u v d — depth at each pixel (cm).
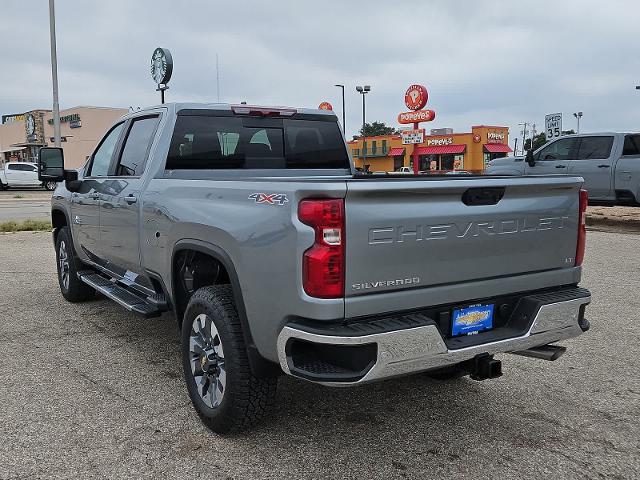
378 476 305
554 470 313
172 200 385
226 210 329
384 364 275
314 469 312
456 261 308
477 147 5494
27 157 6625
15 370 450
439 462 320
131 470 308
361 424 364
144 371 449
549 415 379
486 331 326
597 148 1321
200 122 452
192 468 311
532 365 472
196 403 360
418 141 2547
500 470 312
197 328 359
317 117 518
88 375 441
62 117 5950
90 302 667
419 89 2514
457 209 305
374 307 283
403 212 288
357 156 6316
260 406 330
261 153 483
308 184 276
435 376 415
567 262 359
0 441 337
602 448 337
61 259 670
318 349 291
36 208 2147
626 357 489
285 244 284
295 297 281
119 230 476
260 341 306
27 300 676
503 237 325
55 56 2239
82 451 327
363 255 278
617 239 1174
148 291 455
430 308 304
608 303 662
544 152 1417
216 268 381
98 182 526
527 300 333
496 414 380
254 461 319
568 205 355
